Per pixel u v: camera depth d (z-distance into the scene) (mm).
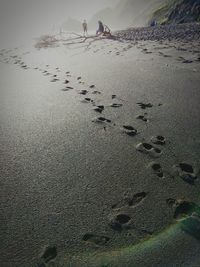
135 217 2336
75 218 2354
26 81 7004
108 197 2578
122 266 1940
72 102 4969
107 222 2297
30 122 4250
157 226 2230
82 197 2592
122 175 2879
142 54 9242
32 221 2346
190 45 9883
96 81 6270
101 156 3232
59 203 2531
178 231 2170
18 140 3707
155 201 2502
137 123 3998
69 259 1996
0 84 6934
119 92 5332
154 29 19109
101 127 3936
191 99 4648
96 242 2121
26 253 2057
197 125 3775
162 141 3486
